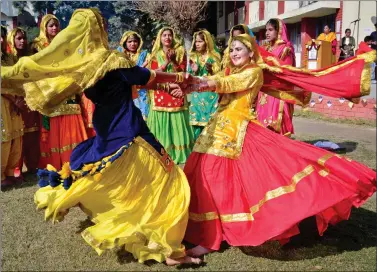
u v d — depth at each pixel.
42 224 3.83
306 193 3.03
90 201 3.12
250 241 3.05
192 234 3.27
